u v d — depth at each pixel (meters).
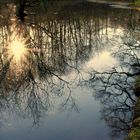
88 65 41.38
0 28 63.75
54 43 54.19
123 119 25.31
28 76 37.03
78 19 81.31
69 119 25.48
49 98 30.44
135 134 21.86
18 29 63.44
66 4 111.56
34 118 25.80
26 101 29.72
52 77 36.97
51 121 25.22
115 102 28.83
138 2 110.38
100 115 26.09
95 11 97.06
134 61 38.88
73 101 29.41
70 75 37.56
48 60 43.97
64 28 66.50
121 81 34.09
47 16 82.12
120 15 88.62
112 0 127.62
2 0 100.88
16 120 25.48
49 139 22.48
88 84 34.12
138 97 29.27
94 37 60.44
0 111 27.36
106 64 41.19
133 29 51.50
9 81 35.25
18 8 80.00
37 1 87.88
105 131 23.45
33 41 54.06
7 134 23.19
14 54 45.47
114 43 51.94
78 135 22.95
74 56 46.47
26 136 22.95
